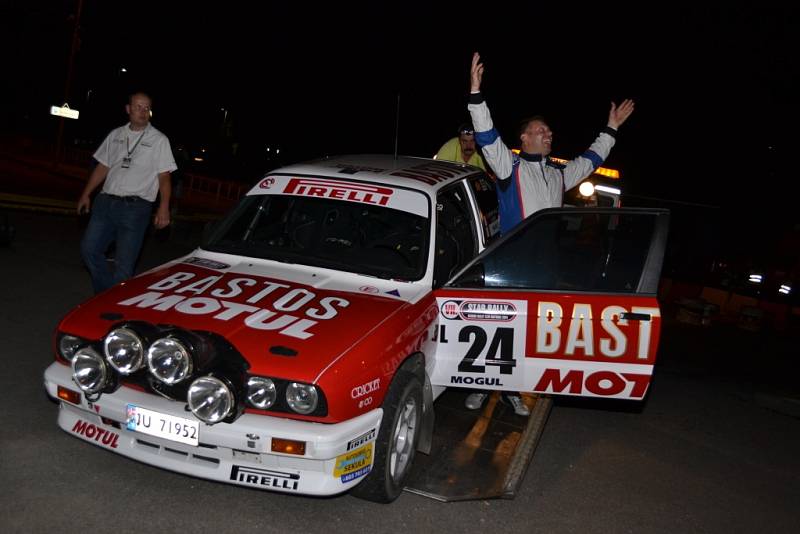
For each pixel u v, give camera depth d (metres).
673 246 17.39
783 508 4.71
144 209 6.05
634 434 5.76
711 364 9.46
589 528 4.07
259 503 3.86
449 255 4.91
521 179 5.23
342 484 3.50
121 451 3.65
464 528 3.87
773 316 15.48
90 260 6.07
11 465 3.89
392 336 3.87
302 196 4.98
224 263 4.61
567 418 5.93
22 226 10.75
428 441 4.36
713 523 4.34
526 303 4.39
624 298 4.36
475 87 5.02
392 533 3.72
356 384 3.53
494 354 4.44
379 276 4.51
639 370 4.34
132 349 3.50
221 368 3.49
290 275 4.44
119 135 6.01
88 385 3.55
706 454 5.55
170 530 3.51
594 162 5.79
